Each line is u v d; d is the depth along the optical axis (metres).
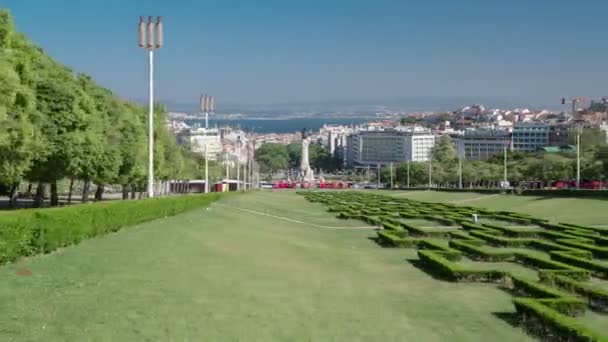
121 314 23.45
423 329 24.83
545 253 47.75
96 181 82.25
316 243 54.03
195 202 80.12
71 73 76.56
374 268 40.72
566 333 22.33
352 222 79.50
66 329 21.20
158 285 28.67
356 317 26.03
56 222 35.47
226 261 37.47
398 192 177.12
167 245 41.91
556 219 78.62
